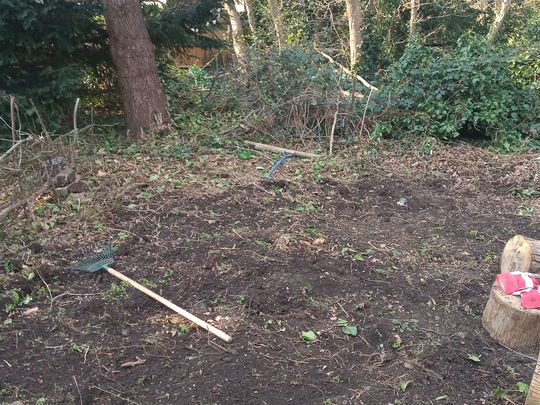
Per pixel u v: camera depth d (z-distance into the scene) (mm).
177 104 8336
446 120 7785
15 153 4980
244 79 8367
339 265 4188
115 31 7035
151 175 5902
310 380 2986
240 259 4168
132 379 2947
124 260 4141
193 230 4652
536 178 6539
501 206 5809
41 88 6766
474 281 4105
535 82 8742
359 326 3469
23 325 3316
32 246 4211
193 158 6660
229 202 5309
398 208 5613
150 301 3615
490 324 3414
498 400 2873
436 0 15820
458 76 7727
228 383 2928
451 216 5449
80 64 7406
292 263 4156
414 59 8188
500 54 8148
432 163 7008
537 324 3197
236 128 7629
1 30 6246
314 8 15812
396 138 7812
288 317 3523
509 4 16844
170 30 8008
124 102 7387
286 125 7734
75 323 3371
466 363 3158
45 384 2867
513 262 3713
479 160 7047
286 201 5480
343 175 6441
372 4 16234
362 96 8188
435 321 3570
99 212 4855
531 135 7910
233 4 8977
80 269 3900
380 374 3047
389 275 4113
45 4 6219
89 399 2791
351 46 14062
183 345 3221
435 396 2895
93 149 6609
